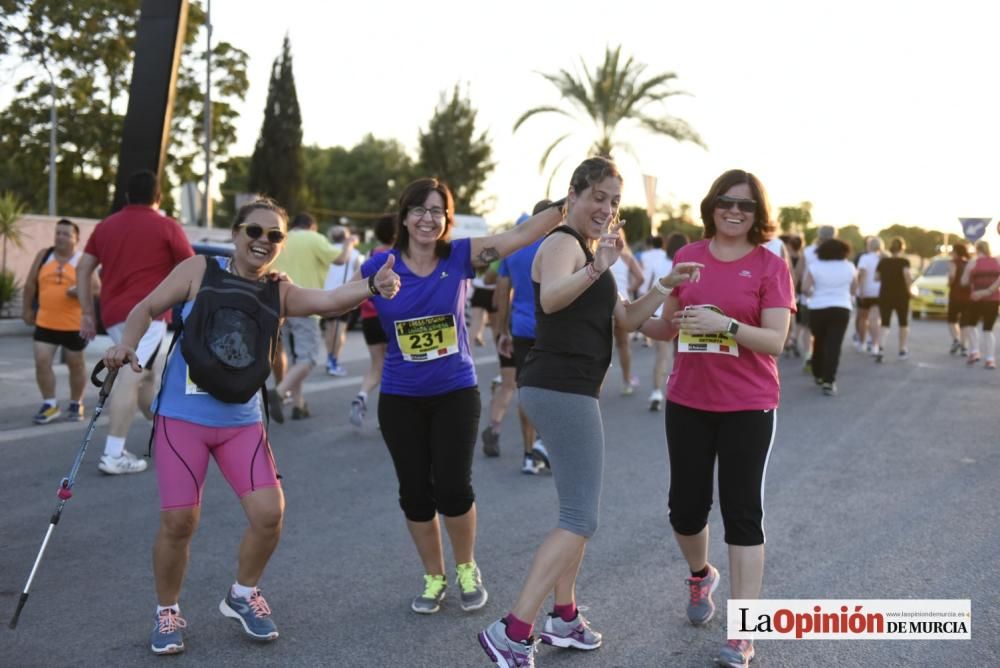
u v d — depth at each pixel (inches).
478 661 146.9
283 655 148.5
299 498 245.4
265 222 146.4
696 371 148.8
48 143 978.1
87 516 223.8
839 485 261.6
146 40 400.2
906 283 574.2
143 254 263.6
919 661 147.1
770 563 193.2
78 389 334.6
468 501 166.2
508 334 284.7
